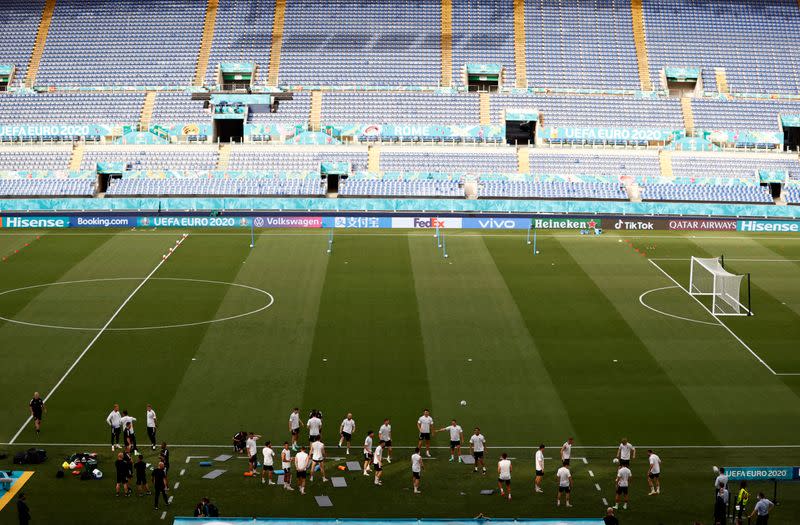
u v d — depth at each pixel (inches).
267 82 4350.4
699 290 2832.2
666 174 4003.4
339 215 3649.1
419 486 1648.6
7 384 2066.9
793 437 1862.7
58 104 4252.0
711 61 4485.7
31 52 4475.9
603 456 1776.6
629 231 3681.1
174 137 4126.5
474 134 4131.4
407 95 4276.6
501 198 3823.8
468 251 3282.5
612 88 4372.5
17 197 3784.5
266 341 2349.9
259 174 3909.9
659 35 4557.1
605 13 4608.8
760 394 2069.4
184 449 1784.0
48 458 1733.5
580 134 4148.6
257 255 3193.9
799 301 2743.6
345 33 4515.3
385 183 3885.3
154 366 2181.3
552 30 4547.2
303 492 1614.2
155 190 3828.7
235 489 1622.8
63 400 1991.9
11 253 3206.2
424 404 2000.5
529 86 4362.7
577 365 2219.5
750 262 3203.7
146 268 3014.3
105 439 1819.6
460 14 4584.2
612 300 2719.0
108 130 4124.0
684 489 1642.5
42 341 2332.7
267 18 4576.8
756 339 2412.6
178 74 4387.3
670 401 2025.1
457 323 2500.0
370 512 1544.0
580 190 3890.3
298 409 1857.8
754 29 4598.9
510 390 2073.1
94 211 3651.6
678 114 4256.9
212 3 4628.4
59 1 4643.2
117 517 1508.4
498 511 1555.1
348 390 2063.2
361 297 2716.5
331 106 4237.2
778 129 4232.3
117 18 4589.1
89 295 2711.6
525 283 2881.4
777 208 3789.4
